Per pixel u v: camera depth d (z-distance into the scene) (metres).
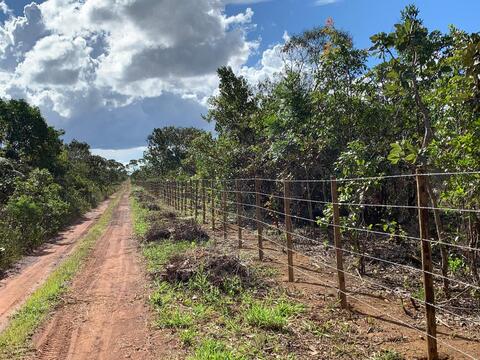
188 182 22.66
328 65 11.40
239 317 6.32
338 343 5.31
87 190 41.69
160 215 21.41
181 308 7.00
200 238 13.40
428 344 4.70
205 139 19.81
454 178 6.24
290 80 12.81
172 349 5.53
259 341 5.37
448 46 8.18
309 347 5.23
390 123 10.38
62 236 19.75
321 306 6.66
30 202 18.55
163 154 55.94
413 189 10.27
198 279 7.99
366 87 10.84
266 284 7.91
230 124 21.34
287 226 8.23
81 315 7.27
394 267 8.70
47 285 9.45
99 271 10.61
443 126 7.14
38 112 33.03
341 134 11.49
